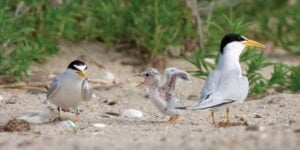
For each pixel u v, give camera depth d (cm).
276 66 1520
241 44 1235
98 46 1741
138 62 1678
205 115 1299
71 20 1683
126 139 1004
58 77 1233
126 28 1716
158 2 1684
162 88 1237
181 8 1711
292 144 930
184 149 919
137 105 1393
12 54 1527
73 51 1705
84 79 1230
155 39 1662
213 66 1472
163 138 992
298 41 1848
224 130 1062
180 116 1278
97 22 1733
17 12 1631
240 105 1384
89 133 1109
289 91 1499
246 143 938
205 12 1820
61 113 1307
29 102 1384
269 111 1334
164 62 1666
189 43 1717
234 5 1881
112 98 1446
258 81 1572
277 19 1959
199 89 1524
